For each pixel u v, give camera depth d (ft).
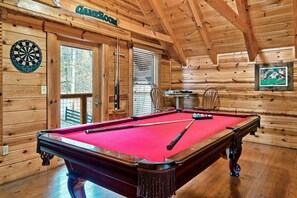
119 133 6.64
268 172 10.31
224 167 10.93
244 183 9.17
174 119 9.41
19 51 9.57
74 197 6.18
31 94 10.08
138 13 16.10
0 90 9.01
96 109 13.58
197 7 13.99
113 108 14.49
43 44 10.46
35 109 10.26
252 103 15.99
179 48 18.07
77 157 4.90
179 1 14.24
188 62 19.11
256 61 15.74
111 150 4.63
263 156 12.65
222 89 17.37
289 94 14.51
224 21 14.51
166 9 15.25
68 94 12.01
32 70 10.07
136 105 16.96
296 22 12.18
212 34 15.90
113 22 13.57
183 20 15.64
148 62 17.93
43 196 8.04
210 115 10.12
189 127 7.57
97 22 12.73
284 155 12.85
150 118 9.68
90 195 8.13
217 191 8.51
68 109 12.04
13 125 9.50
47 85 10.68
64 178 9.70
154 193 3.53
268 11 12.66
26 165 9.94
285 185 8.97
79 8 11.74
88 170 5.51
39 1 10.03
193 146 4.80
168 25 16.37
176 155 4.19
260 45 15.15
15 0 9.18
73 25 11.48
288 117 14.58
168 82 19.95
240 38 15.37
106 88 13.76
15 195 8.12
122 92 15.17
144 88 17.66
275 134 15.10
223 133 6.10
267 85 15.31
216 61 17.57
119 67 14.79
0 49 8.93
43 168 10.53
